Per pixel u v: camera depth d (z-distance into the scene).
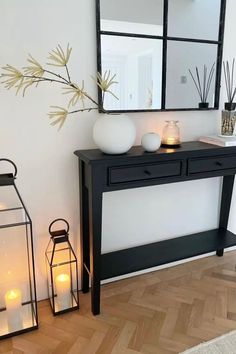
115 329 1.66
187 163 1.73
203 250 2.04
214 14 1.94
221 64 2.05
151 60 1.84
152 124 1.95
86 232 1.86
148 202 2.10
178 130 1.88
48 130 1.69
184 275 2.16
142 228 2.12
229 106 1.93
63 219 1.79
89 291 1.99
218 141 1.90
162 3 1.79
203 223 2.35
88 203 1.75
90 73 1.71
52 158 1.74
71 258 1.90
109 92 1.77
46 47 1.59
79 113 1.74
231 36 2.03
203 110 2.09
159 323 1.70
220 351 1.50
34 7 1.52
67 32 1.61
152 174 1.65
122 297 1.92
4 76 1.53
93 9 1.64
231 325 1.68
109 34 1.70
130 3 1.72
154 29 1.80
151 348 1.53
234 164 1.89
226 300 1.89
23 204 1.57
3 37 1.49
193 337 1.60
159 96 1.91
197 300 1.89
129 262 1.89
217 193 2.34
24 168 1.69
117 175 1.58
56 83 1.65
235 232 2.48
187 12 1.87
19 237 1.76
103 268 1.82
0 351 1.52
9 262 1.76
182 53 1.92
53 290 1.81
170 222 2.21
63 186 1.81
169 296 1.93
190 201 2.25
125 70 1.78
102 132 1.56
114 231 2.04
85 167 1.68
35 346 1.55
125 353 1.50
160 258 1.94
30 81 1.55
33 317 1.70
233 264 2.29
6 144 1.62
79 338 1.60
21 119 1.62
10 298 1.62
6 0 1.46
